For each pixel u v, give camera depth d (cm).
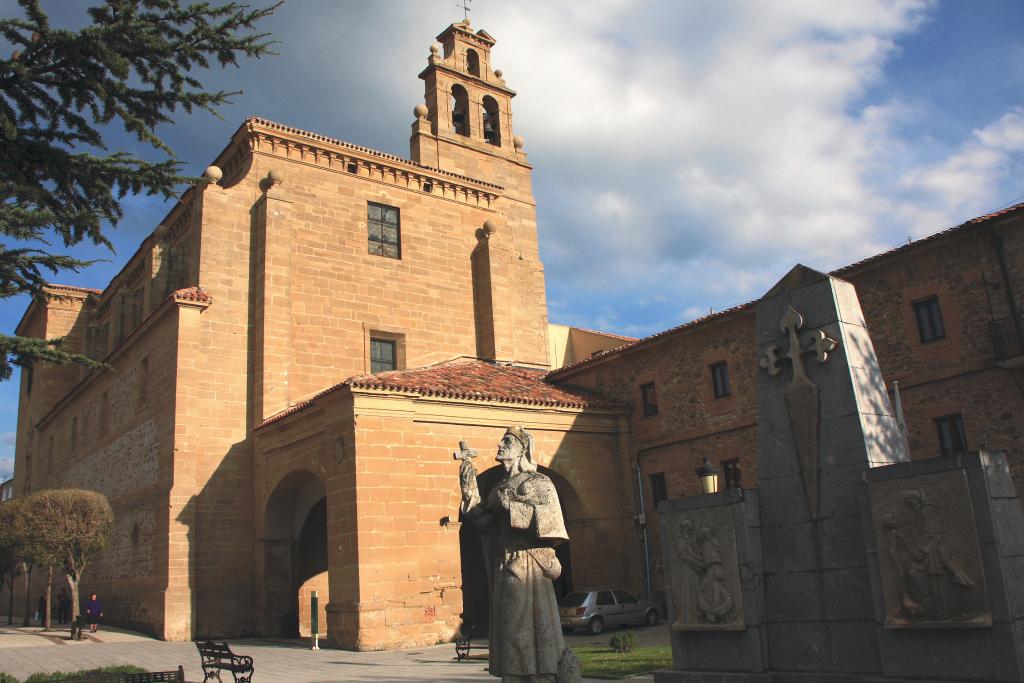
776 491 907
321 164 3006
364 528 2025
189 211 2953
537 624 588
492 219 3444
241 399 2622
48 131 1062
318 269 2889
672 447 2530
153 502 2556
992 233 1817
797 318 916
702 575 923
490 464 2327
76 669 1709
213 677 1365
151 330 2775
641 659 1473
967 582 725
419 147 3428
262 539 2459
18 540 2470
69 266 1177
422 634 2047
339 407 2158
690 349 2530
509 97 3872
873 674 796
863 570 822
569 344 4125
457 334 3209
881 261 2002
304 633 2477
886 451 859
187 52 1028
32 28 959
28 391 4706
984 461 737
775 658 875
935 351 1894
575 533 2523
